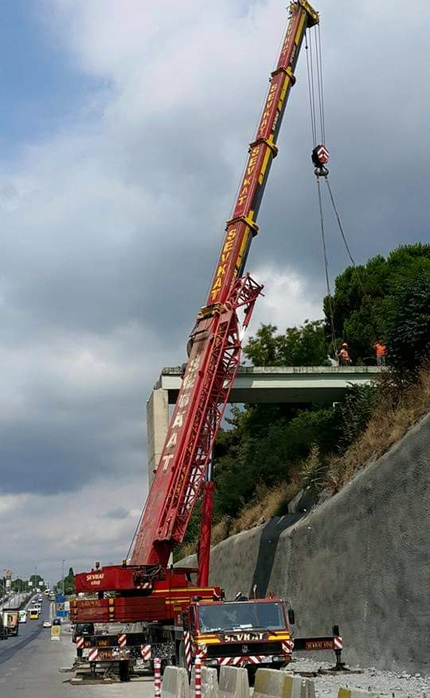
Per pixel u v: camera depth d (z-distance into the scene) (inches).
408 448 869.8
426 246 2491.4
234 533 1825.8
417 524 825.5
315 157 1672.0
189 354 1352.1
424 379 1037.2
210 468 1275.8
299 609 1154.0
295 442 1736.0
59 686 917.2
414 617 803.4
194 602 771.4
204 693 588.1
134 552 1229.7
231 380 1316.4
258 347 2527.1
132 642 1005.8
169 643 977.5
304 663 1000.9
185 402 1298.0
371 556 925.8
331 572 1048.2
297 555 1206.9
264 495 1771.7
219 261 1408.7
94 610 1105.4
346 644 954.7
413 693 630.5
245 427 2468.0
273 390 1485.0
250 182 1449.3
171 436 1286.9
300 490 1482.5
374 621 891.4
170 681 706.2
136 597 1110.4
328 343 2549.2
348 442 1349.7
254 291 1373.0
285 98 1533.0
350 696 414.3
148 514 1241.4
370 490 948.6
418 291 1160.2
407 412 1024.9
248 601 769.6
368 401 1305.4
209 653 733.3
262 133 1487.5
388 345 1188.5
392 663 830.5
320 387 1483.8
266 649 743.7
